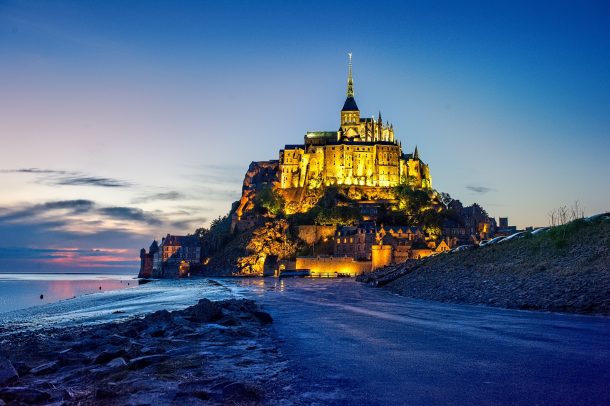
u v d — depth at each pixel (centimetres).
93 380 1655
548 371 1581
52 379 1692
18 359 2152
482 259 6328
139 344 2350
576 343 2114
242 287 11762
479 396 1328
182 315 3459
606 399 1258
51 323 4891
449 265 6956
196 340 2534
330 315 3828
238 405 1307
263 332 2867
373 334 2636
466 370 1650
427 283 6366
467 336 2433
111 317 5275
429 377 1573
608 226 4997
